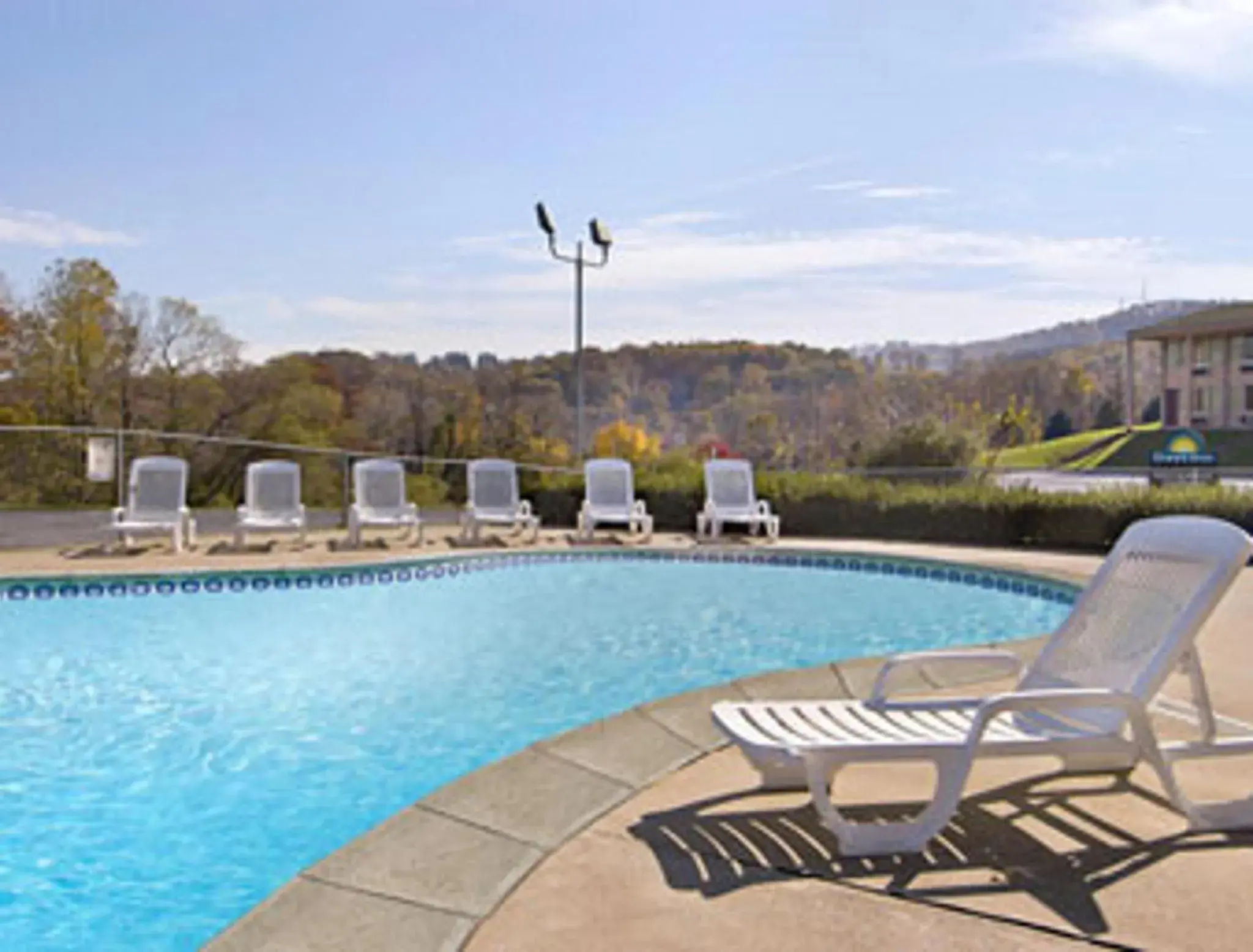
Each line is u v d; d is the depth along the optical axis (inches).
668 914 107.9
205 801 173.8
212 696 239.8
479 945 101.4
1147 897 111.4
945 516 506.9
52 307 1099.3
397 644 297.3
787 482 557.6
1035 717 144.6
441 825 132.5
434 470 554.6
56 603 353.4
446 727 216.7
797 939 102.5
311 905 110.1
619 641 303.9
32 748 201.6
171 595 372.2
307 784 182.2
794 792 145.6
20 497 486.3
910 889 113.6
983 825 132.4
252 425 1095.0
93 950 124.1
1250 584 348.5
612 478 522.6
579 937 103.2
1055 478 592.7
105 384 1103.6
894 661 148.6
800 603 370.3
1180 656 128.9
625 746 165.2
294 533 499.2
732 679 260.5
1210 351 1642.5
